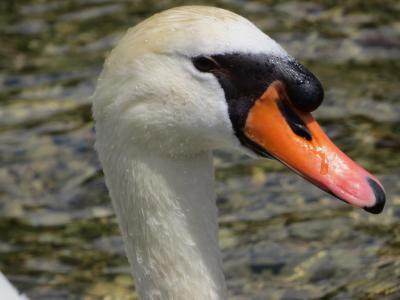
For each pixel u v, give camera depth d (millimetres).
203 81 7590
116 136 7836
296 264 11562
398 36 15273
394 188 12453
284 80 7531
